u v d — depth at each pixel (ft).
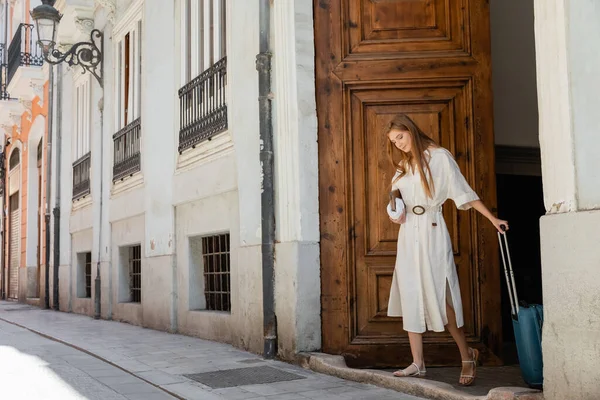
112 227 38.47
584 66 11.57
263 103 20.29
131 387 16.12
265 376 16.89
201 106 26.61
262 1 20.57
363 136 18.71
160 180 30.60
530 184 25.13
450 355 17.51
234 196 23.44
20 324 34.81
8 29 71.72
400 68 18.54
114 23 38.37
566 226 11.56
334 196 18.76
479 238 17.75
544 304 12.15
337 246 18.63
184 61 29.01
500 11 24.52
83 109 46.03
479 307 17.60
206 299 27.78
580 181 11.48
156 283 30.58
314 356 17.63
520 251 24.71
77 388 16.01
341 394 14.48
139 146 34.14
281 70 19.75
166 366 18.97
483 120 18.08
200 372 17.80
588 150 11.42
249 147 21.77
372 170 18.62
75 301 46.03
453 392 13.25
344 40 18.97
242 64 22.57
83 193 43.91
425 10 18.65
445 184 14.58
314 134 19.06
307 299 18.53
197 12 28.07
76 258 46.83
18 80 58.13
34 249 62.69
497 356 17.48
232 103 23.54
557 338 11.70
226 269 25.66
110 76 39.27
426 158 14.62
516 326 13.73
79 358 21.17
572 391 11.32
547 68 12.26
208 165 25.41
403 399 13.79
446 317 14.60
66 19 43.98
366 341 18.11
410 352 17.85
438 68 18.33
